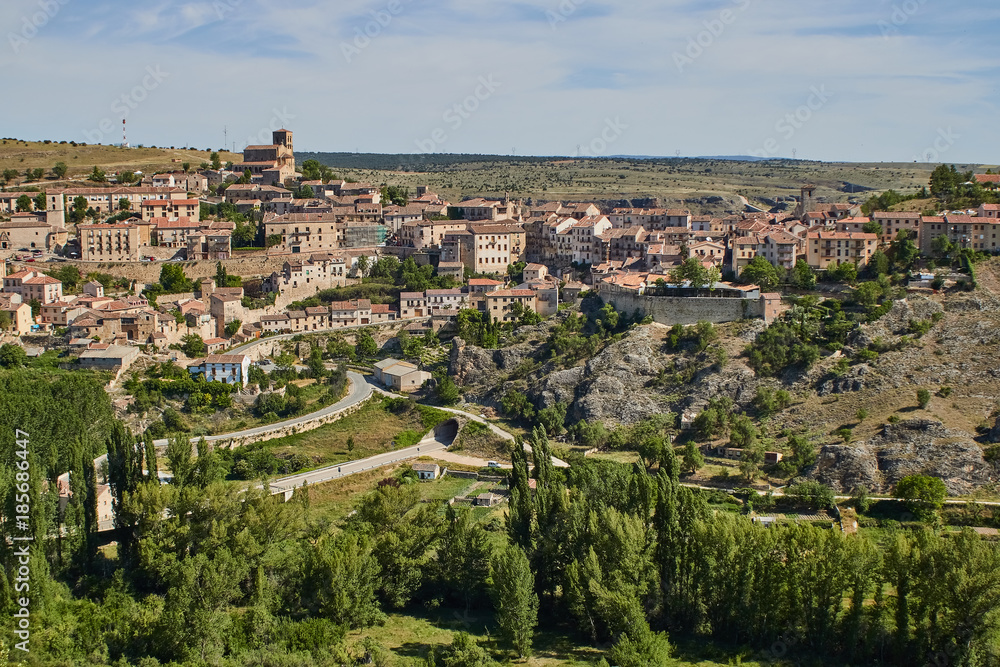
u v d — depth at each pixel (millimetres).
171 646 164375
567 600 181250
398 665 158875
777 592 172125
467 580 192250
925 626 166500
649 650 158875
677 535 182125
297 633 169125
